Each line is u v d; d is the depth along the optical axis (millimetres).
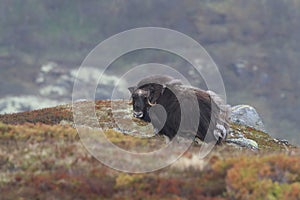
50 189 72188
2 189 72125
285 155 79688
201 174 75938
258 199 70562
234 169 74688
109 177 74938
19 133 86562
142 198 70562
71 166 77312
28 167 77562
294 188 71250
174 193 71750
